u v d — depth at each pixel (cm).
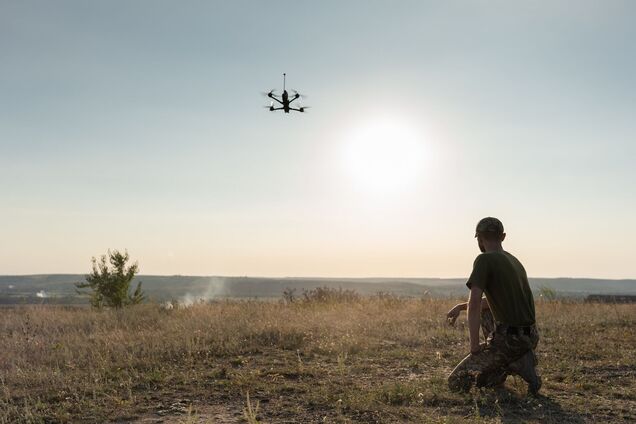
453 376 601
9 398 609
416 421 511
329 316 1237
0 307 1647
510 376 669
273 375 698
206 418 537
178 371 731
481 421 497
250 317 1210
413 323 1123
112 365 762
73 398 615
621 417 525
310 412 549
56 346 891
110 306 2019
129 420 538
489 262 582
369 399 574
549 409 549
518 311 578
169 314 1417
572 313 1309
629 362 762
